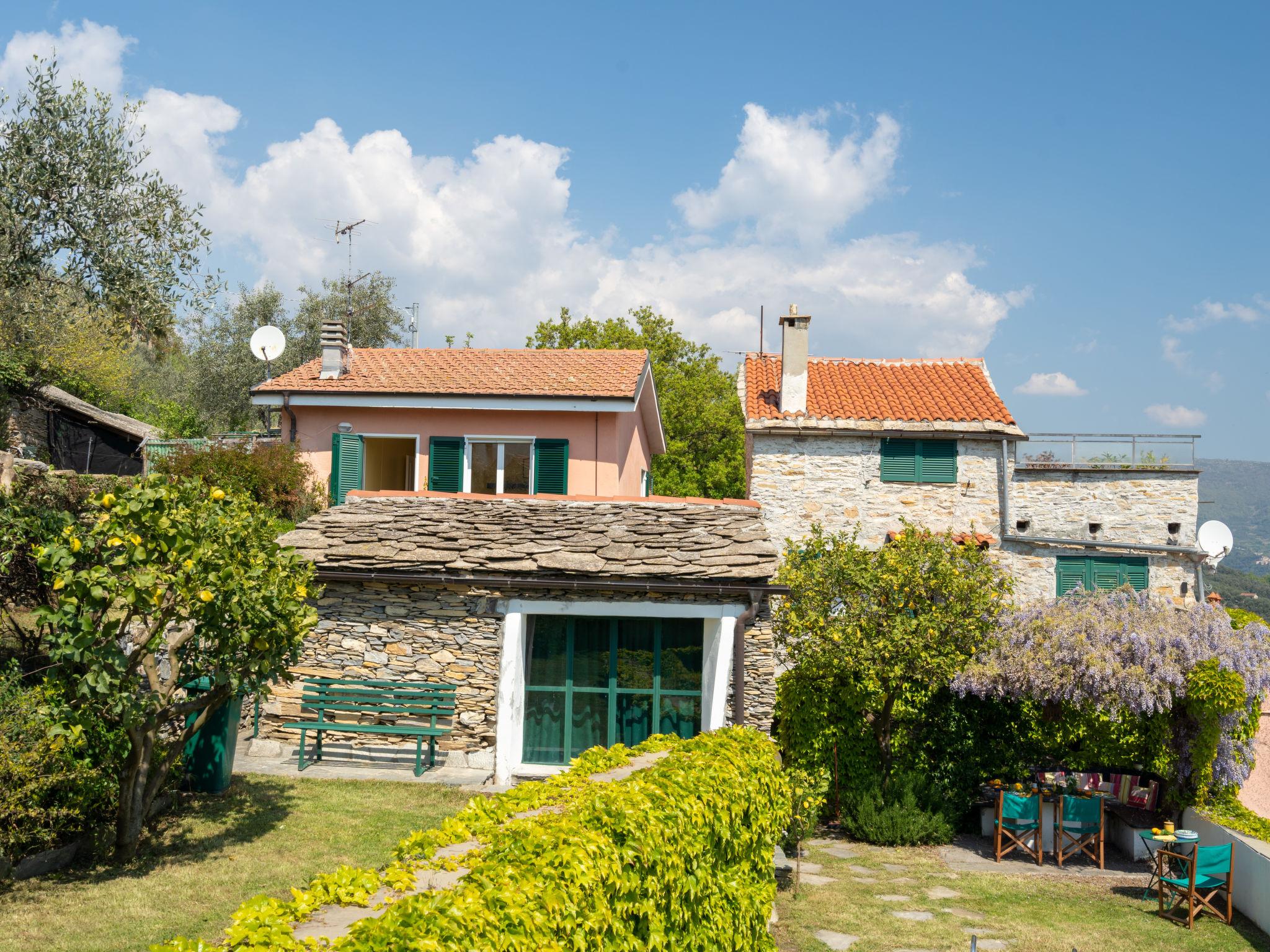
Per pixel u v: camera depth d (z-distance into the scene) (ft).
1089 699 40.34
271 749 40.57
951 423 75.41
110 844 27.45
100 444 92.32
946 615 41.42
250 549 27.66
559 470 68.44
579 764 24.36
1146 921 32.73
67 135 43.04
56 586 23.76
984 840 43.60
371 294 134.72
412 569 39.52
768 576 38.63
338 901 13.76
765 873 26.66
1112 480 76.95
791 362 77.00
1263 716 45.75
